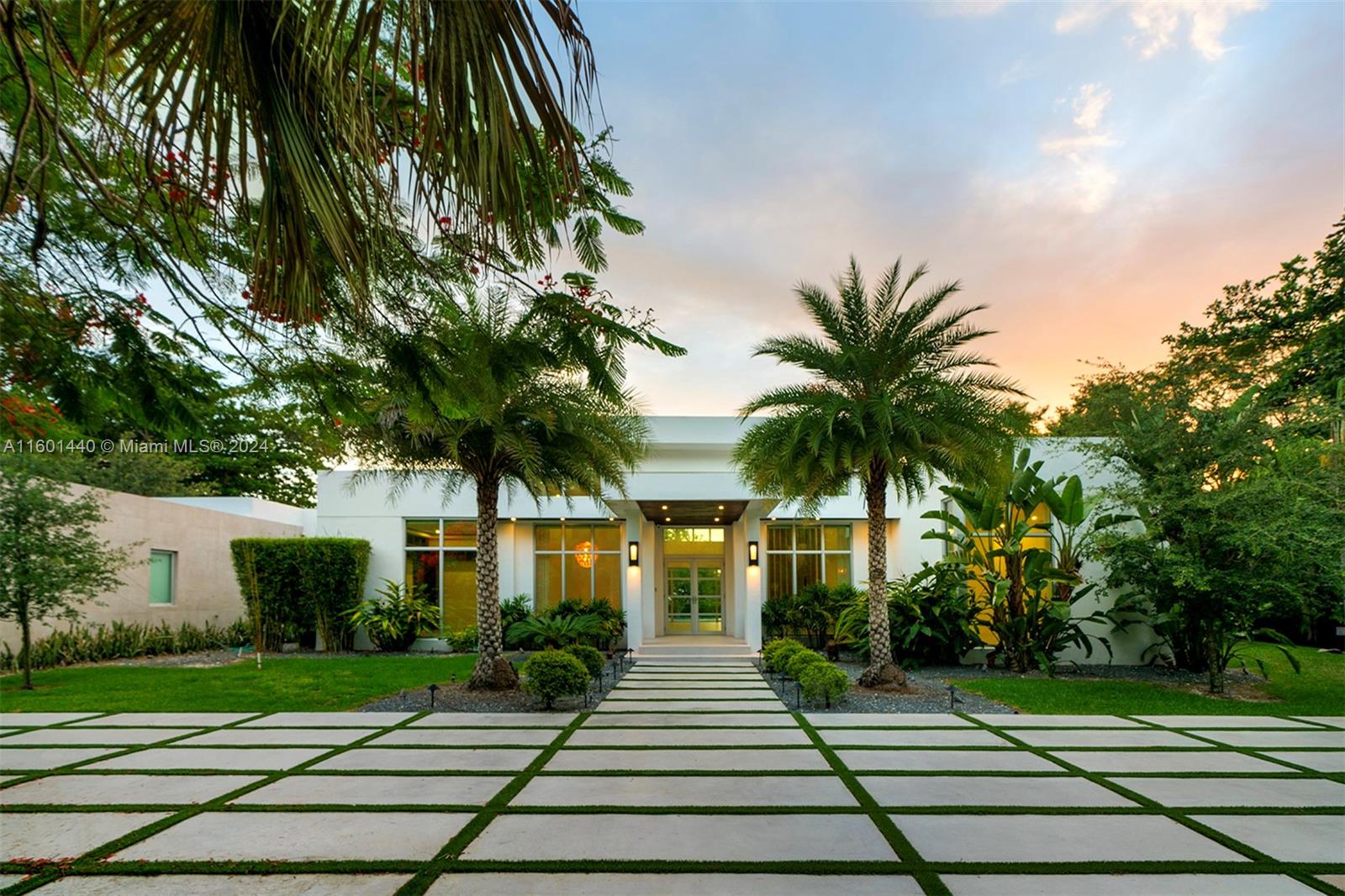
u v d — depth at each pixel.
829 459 9.88
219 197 1.58
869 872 3.95
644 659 15.42
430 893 3.67
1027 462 14.52
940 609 13.70
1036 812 5.00
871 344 10.71
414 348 2.85
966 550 14.09
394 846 4.35
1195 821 4.80
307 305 1.88
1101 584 13.93
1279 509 9.90
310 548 16.64
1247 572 10.18
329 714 8.98
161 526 16.34
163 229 2.86
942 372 10.62
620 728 8.05
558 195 1.97
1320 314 17.53
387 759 6.57
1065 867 4.02
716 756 6.65
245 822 4.79
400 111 2.06
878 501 11.24
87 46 1.59
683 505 15.61
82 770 6.18
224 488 28.62
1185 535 10.69
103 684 11.32
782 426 10.81
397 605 16.72
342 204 1.62
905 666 13.73
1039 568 13.07
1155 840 4.46
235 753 6.82
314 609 16.64
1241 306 19.48
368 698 10.11
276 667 13.55
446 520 17.91
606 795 5.39
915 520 16.98
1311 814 4.99
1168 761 6.54
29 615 11.26
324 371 3.20
